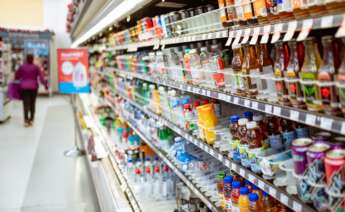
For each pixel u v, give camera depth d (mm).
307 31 1075
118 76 5367
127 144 4297
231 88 1727
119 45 4293
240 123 1636
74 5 7363
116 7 2807
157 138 3061
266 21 1323
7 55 9477
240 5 1469
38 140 6434
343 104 992
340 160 1021
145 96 3494
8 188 4039
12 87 7691
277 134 1527
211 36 1795
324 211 1099
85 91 4953
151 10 3227
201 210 2232
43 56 13125
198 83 2111
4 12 13234
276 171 1399
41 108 10531
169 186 2840
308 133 1483
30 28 13734
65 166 4828
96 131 4879
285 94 1269
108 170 3506
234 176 1875
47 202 3646
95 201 3650
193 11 2117
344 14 941
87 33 6070
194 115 2291
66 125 7891
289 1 1165
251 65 1492
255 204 1543
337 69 1020
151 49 3865
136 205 2676
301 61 1169
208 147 2004
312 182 1119
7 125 7883
